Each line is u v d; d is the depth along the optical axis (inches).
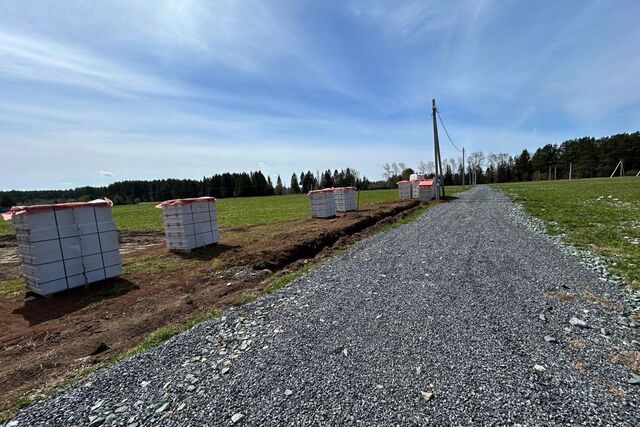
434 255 341.1
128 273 334.3
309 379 138.3
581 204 776.3
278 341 174.7
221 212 1139.3
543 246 364.2
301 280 285.0
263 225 695.1
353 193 858.8
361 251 388.2
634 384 126.0
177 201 426.6
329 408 119.5
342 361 150.7
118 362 164.4
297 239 460.8
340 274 295.0
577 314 189.6
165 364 159.0
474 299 216.4
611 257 309.0
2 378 159.0
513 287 235.8
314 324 192.7
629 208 653.9
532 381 129.1
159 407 127.5
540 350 152.0
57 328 215.0
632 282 240.1
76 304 256.7
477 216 648.4
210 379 143.6
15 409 133.4
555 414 110.7
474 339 163.8
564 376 131.7
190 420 118.5
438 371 138.6
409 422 110.1
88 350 185.5
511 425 106.4
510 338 163.6
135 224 861.8
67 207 278.7
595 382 127.6
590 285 237.0
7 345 194.7
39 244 263.3
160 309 241.3
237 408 123.0
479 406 116.0
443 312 198.2
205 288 287.1
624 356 145.7
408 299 222.8
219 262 365.7
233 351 167.8
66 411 129.3
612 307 198.7
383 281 265.6
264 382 138.4
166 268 350.6
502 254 331.9
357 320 194.4
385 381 133.8
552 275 260.2
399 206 901.2
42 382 155.6
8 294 284.7
